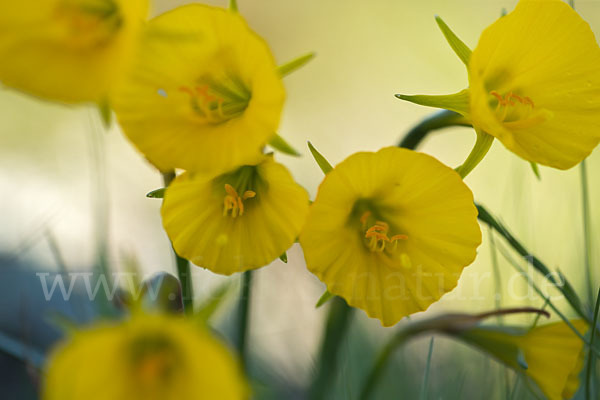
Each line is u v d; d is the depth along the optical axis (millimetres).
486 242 332
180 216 204
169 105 194
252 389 188
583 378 246
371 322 307
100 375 188
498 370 281
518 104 212
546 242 331
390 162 201
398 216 209
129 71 186
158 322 183
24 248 317
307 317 311
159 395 193
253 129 190
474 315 230
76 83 189
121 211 396
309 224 201
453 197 204
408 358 303
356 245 208
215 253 205
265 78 188
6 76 189
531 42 210
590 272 270
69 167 427
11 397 293
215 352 180
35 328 326
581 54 211
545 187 356
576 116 212
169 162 192
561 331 229
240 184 206
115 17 193
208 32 192
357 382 283
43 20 191
